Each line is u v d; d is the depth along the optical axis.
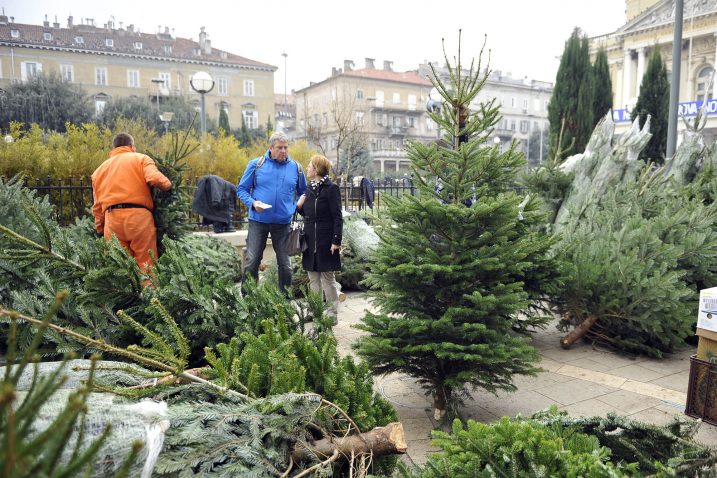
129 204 5.05
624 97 46.19
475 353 3.39
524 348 3.37
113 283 2.84
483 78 3.78
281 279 6.07
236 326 2.99
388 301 3.86
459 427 2.13
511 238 3.95
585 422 2.28
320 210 5.78
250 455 1.73
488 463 1.88
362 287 8.34
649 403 4.00
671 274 4.84
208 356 2.05
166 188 5.19
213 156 12.66
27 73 59.59
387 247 3.80
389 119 73.75
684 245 5.35
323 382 2.27
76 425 1.36
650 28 43.34
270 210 5.81
